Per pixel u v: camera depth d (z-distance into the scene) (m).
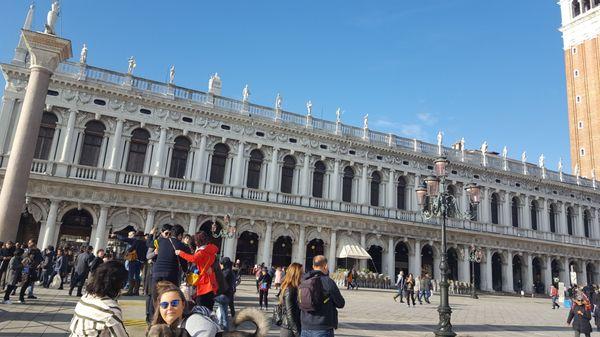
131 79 39.38
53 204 34.81
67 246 32.31
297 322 8.53
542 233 60.75
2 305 15.38
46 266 22.92
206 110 41.94
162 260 10.05
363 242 47.75
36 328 11.77
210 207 40.75
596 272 65.62
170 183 39.59
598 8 75.38
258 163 44.75
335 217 46.50
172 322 5.16
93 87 37.62
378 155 50.84
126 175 38.03
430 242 51.88
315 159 47.22
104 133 38.19
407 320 21.19
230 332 5.55
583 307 16.73
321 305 7.81
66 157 36.00
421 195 21.86
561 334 20.36
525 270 58.66
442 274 16.83
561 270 62.03
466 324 21.69
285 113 46.34
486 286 54.38
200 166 41.16
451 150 56.06
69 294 19.78
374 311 23.98
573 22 80.81
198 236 10.24
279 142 45.41
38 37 19.75
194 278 9.89
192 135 41.50
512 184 59.88
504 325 22.31
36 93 19.58
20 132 18.94
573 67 80.31
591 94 75.69
